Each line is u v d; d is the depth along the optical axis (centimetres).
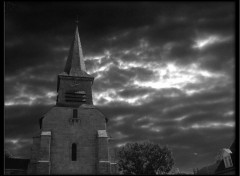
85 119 4062
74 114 4112
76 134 3906
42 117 4094
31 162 3684
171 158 5478
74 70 4703
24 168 4388
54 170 3591
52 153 3703
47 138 3731
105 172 3631
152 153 5438
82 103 4272
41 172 3494
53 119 3959
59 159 3681
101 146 3797
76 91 4391
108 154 3766
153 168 5388
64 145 3791
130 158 5438
